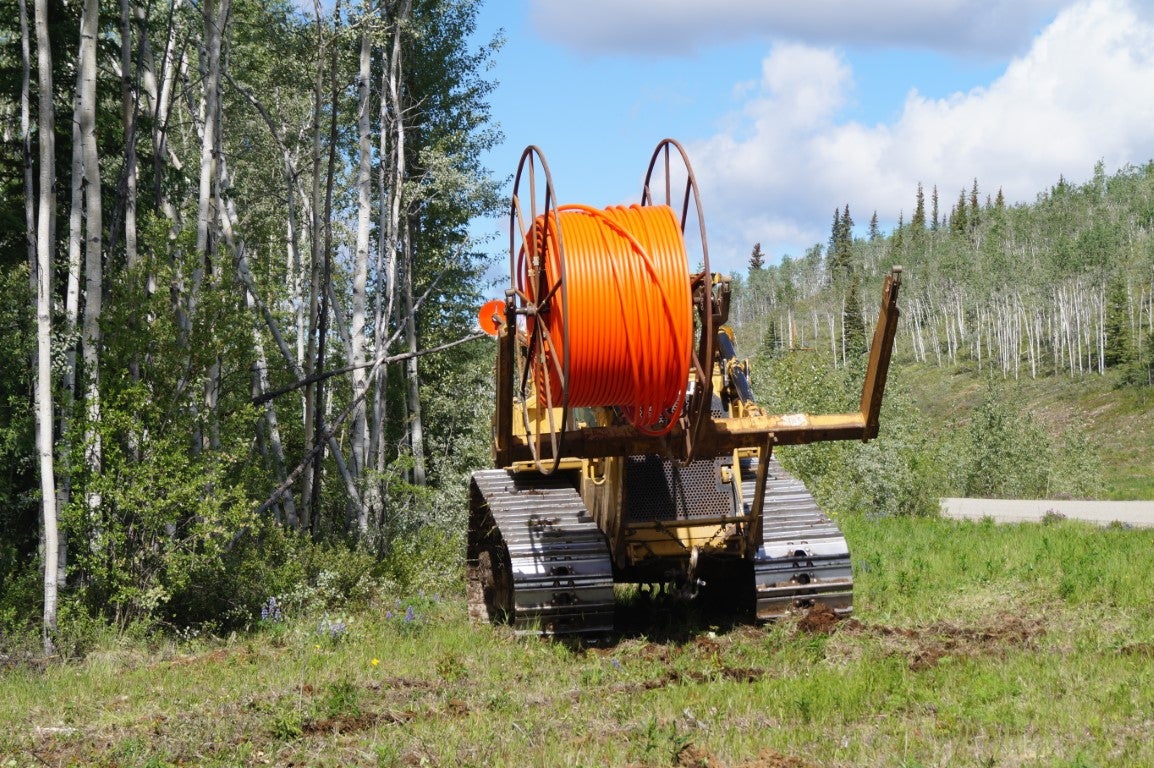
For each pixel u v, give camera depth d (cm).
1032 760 664
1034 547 1819
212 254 1909
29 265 1986
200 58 2423
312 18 2253
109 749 812
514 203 1103
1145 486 6831
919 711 802
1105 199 17712
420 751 761
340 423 1980
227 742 817
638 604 1419
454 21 3347
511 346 1081
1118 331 12175
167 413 1486
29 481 1953
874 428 1085
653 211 1020
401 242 3294
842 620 1169
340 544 1809
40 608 1456
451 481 2712
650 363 973
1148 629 1068
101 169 2412
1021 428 5056
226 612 1504
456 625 1331
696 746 734
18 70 2248
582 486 1316
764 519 1259
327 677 1027
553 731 798
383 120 2695
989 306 14225
